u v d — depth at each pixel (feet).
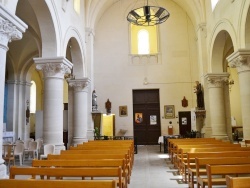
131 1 67.31
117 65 65.72
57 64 35.01
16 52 58.49
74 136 51.26
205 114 53.88
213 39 49.29
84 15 56.70
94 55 66.13
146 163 37.63
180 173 28.60
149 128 65.00
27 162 38.55
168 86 64.54
